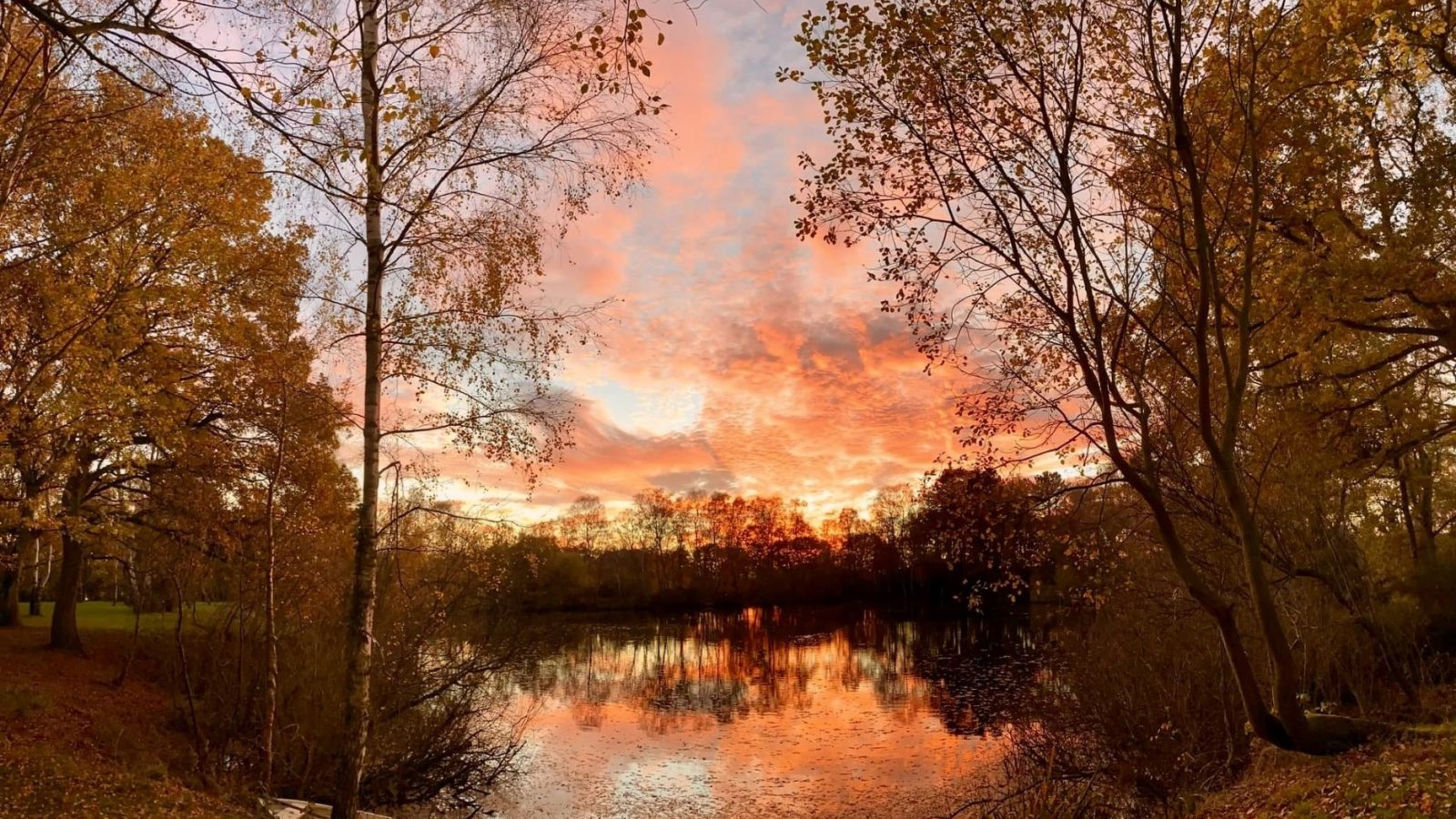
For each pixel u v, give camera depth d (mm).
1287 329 13094
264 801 13086
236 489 19406
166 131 13695
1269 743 11523
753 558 95812
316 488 18531
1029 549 13500
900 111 11273
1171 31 10156
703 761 20688
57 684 18750
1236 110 11680
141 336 13656
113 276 11938
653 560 99062
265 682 14508
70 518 13492
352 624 9586
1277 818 9266
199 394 16766
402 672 17734
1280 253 13172
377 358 9875
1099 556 14641
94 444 17781
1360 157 12812
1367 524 19922
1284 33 11102
